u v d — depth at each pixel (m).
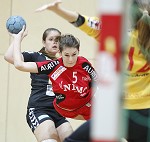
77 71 9.49
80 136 6.57
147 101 6.66
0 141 15.23
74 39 9.40
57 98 9.66
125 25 3.58
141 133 6.69
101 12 3.56
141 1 6.59
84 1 15.24
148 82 6.73
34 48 15.15
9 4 15.32
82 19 6.44
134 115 6.65
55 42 10.81
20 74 15.27
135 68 6.65
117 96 3.61
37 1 15.30
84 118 9.83
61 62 9.47
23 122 15.26
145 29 6.56
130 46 6.63
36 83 10.88
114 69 3.61
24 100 15.24
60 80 9.48
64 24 15.22
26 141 15.21
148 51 6.61
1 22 15.30
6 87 15.29
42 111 10.61
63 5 15.27
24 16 15.27
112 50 3.60
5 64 15.28
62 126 10.45
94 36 6.64
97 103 3.62
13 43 9.80
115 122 3.56
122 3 3.53
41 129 10.17
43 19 15.26
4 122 15.29
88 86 9.57
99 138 3.54
